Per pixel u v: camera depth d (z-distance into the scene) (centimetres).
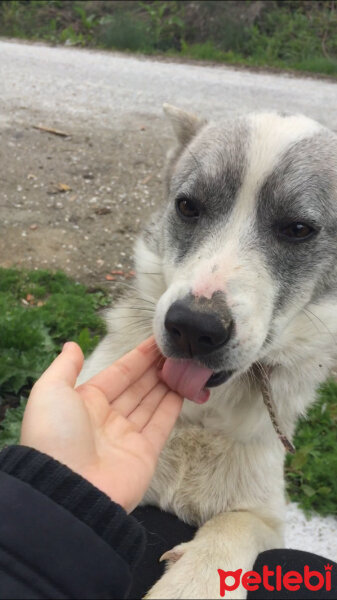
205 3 192
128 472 27
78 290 72
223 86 153
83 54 171
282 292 37
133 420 31
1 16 188
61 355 30
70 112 126
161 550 33
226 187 37
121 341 42
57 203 92
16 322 60
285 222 36
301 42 187
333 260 39
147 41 185
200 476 38
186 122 48
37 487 22
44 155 105
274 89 153
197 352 32
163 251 40
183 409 38
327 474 52
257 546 33
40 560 21
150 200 97
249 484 38
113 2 201
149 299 41
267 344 36
